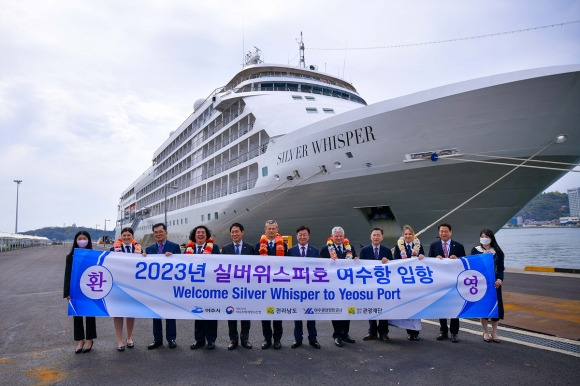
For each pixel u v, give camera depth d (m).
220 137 23.25
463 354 4.94
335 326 5.49
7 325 6.68
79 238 5.40
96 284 5.20
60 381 4.09
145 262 5.34
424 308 5.38
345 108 18.14
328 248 5.76
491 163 10.65
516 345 5.27
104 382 4.06
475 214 11.89
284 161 15.12
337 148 12.96
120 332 5.23
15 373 4.33
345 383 4.03
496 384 3.93
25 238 74.19
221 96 22.00
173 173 33.50
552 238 73.19
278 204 16.02
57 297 9.81
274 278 5.36
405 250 5.89
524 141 10.18
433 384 3.97
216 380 4.13
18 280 14.02
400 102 11.23
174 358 4.90
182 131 31.03
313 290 5.36
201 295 5.28
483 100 10.05
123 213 62.34
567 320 6.53
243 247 5.84
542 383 3.93
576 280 11.38
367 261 5.53
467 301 5.40
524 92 9.64
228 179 20.61
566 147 10.20
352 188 13.23
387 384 3.99
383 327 5.66
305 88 21.62
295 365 4.62
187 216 26.09
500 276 5.52
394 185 12.27
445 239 5.95
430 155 11.17
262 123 17.02
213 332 5.35
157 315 5.21
